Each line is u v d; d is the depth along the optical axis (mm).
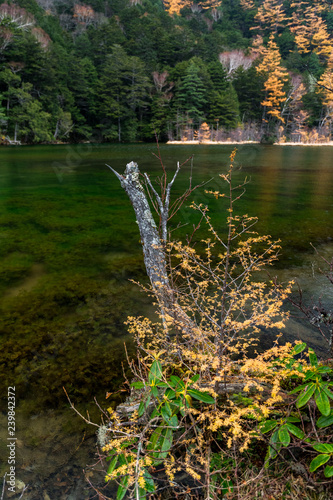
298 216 7348
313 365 1630
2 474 1708
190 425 1615
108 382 2402
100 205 8578
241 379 1773
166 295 2059
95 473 1721
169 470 1359
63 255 5027
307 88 49625
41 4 64875
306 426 1600
